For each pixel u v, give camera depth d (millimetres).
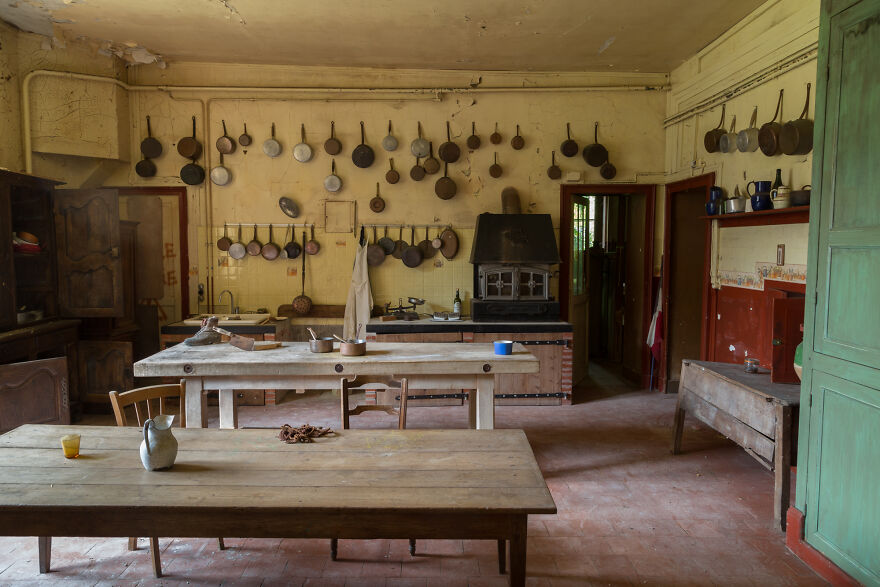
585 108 6184
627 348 6914
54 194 5055
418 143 6082
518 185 6234
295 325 6266
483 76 6156
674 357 6188
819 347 2668
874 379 2303
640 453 4316
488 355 3684
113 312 5141
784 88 4191
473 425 4199
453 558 2809
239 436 2453
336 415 5340
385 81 6137
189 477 2010
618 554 2871
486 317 5715
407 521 1842
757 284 4492
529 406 5652
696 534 3078
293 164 6168
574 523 3201
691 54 5621
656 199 6258
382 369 3480
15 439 2377
